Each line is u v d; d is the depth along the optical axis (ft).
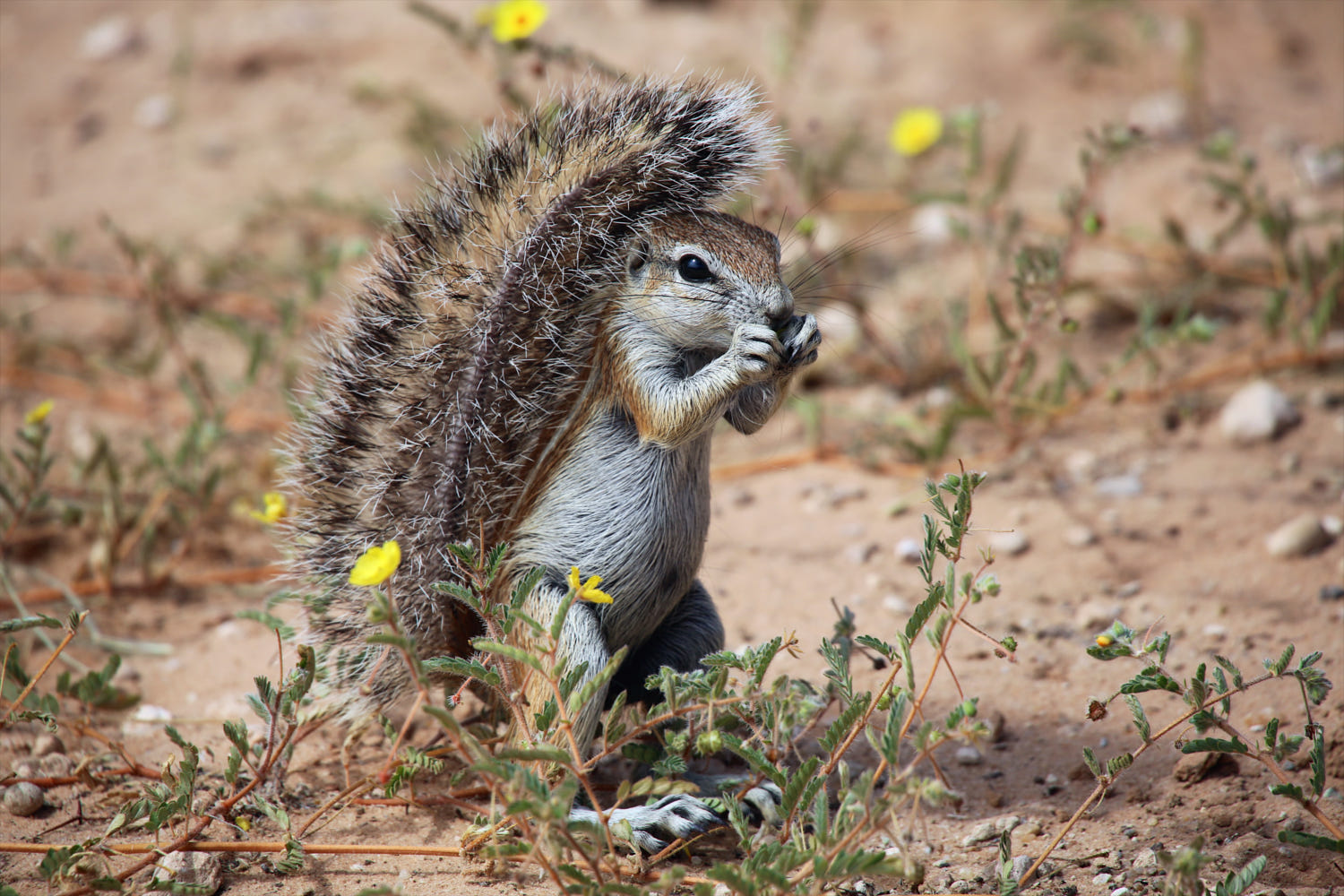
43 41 79.66
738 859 25.86
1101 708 25.02
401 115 67.15
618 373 26.48
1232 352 47.93
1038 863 24.52
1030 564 37.58
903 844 21.67
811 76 70.44
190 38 78.33
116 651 35.17
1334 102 68.33
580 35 71.72
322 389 28.30
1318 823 25.79
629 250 26.71
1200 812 26.76
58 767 29.09
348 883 25.07
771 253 26.86
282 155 65.21
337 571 27.68
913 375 48.44
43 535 41.01
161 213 60.70
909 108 67.46
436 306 26.45
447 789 28.58
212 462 44.93
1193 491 40.42
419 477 26.66
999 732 30.32
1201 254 50.75
